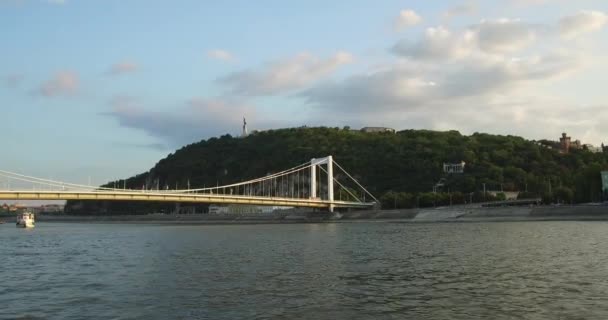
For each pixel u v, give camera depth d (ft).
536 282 122.21
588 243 217.97
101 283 132.57
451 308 97.09
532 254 179.63
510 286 117.80
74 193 435.12
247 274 142.82
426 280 128.06
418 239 267.18
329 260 174.19
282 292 114.73
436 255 184.14
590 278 126.93
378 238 283.18
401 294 110.63
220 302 105.29
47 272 155.43
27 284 132.57
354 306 99.96
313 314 94.17
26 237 358.23
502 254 181.98
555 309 95.04
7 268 166.20
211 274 144.15
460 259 169.89
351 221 628.69
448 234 305.73
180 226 605.73
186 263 172.35
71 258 196.65
